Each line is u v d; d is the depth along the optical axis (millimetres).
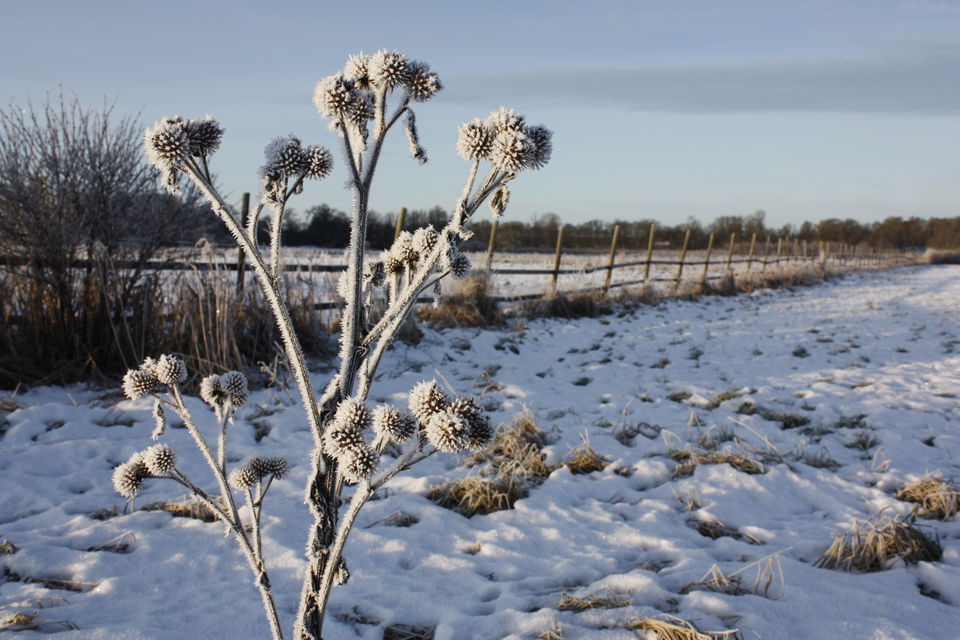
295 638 1519
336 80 1298
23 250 5887
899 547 3361
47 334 5918
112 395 5586
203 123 1341
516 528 3701
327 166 1410
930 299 18969
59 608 2670
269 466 1740
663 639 2514
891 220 87438
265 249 7461
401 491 4191
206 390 1714
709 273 24156
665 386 7352
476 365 7996
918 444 5375
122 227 6141
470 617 2744
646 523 3812
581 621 2676
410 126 1362
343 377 1456
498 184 1348
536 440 5164
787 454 5078
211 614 2676
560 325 11406
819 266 26969
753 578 3094
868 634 2611
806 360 9086
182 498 3826
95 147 6055
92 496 3859
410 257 1592
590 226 64375
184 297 6535
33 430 4797
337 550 1480
